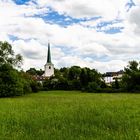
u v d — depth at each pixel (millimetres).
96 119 18453
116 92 94188
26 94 83500
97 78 115812
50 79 123438
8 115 21891
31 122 17656
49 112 23719
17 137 12789
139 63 96500
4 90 69562
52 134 13430
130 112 22734
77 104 34031
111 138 12219
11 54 76625
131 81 92500
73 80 118500
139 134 12586
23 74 94500
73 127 15461
